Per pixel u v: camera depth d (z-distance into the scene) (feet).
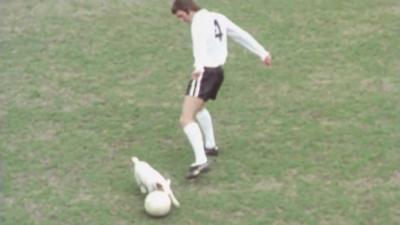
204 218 86.89
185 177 94.63
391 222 85.61
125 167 96.99
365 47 127.85
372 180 93.30
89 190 92.63
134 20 140.15
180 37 133.59
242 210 88.22
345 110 108.68
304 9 143.54
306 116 107.65
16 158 99.19
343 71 120.16
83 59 126.11
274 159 97.96
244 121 106.93
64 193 92.17
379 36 131.85
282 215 87.10
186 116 92.43
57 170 96.68
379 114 107.55
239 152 99.66
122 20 140.26
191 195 91.04
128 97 113.80
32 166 97.40
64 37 134.31
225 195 90.94
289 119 107.04
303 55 125.70
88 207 89.25
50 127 106.22
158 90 115.65
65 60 125.90
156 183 87.76
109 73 121.29
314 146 100.32
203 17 90.27
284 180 93.66
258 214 87.45
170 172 95.76
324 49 127.75
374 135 102.37
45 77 120.26
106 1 148.56
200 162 92.38
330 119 106.63
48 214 88.22
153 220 86.79
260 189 91.97
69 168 97.04
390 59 123.44
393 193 90.74
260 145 101.09
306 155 98.48
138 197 91.09
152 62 124.67
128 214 87.92
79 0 148.97
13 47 131.03
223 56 92.63
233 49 128.67
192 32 89.81
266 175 94.68
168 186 88.12
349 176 94.02
